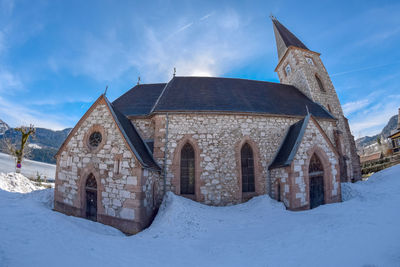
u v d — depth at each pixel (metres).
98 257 4.86
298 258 5.05
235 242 6.81
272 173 12.78
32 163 50.34
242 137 13.38
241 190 12.54
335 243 5.54
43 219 6.96
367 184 16.59
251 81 19.56
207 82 17.66
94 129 10.77
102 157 10.23
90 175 10.64
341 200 12.41
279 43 25.45
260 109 14.43
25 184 17.69
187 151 12.98
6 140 26.91
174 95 14.95
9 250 4.38
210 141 12.94
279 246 6.00
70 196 10.85
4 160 44.81
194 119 13.21
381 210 7.99
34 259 4.16
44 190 15.16
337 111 20.41
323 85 21.25
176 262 5.29
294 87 21.61
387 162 24.75
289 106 16.30
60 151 11.85
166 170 12.27
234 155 12.95
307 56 22.73
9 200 11.71
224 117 13.49
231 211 10.85
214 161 12.66
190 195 12.23
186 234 7.62
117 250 5.60
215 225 8.66
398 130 37.84
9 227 5.82
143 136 13.91
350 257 4.65
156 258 5.45
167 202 10.75
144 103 15.91
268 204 11.05
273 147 13.78
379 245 5.02
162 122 13.00
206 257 5.73
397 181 14.53
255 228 8.15
